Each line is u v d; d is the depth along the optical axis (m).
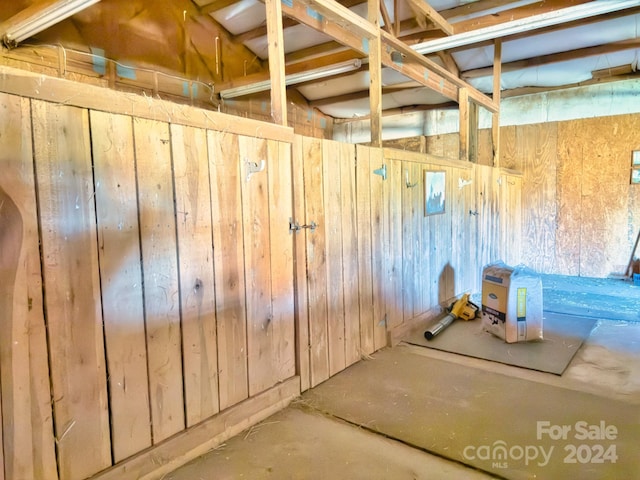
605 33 4.46
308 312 2.37
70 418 1.37
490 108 5.06
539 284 3.11
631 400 2.20
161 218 1.62
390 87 5.82
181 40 5.02
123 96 1.48
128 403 1.53
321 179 2.46
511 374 2.56
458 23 4.14
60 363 1.34
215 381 1.86
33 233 1.26
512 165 6.01
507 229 5.52
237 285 1.95
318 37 4.86
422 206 3.55
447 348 3.03
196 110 1.73
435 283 3.79
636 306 4.02
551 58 5.02
